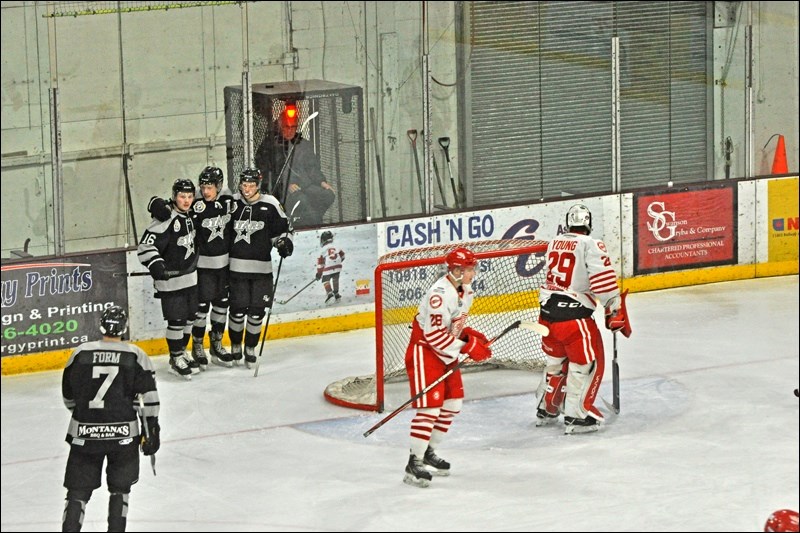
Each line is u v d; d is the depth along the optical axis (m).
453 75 33.25
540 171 34.75
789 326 31.20
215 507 20.44
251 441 23.84
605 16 34.72
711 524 19.06
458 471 21.89
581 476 21.45
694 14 35.72
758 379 26.92
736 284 35.78
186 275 27.75
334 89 31.69
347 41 32.56
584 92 34.91
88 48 30.20
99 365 18.83
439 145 33.25
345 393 26.33
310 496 20.83
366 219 32.31
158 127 31.08
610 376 27.39
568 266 23.59
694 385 26.58
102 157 30.25
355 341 31.00
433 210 33.06
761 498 20.17
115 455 18.81
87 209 30.11
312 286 31.33
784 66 36.44
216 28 31.62
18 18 29.47
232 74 31.91
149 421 19.12
